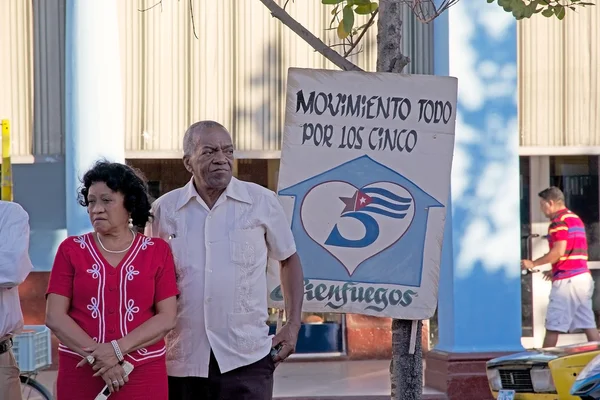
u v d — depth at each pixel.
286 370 12.01
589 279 11.51
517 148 10.54
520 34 11.45
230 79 10.97
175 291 5.07
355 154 5.67
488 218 10.48
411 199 5.69
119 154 10.54
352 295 5.68
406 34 11.05
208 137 5.25
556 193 11.55
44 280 11.70
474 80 10.50
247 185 5.44
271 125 11.01
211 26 10.94
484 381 10.32
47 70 10.99
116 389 4.83
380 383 11.03
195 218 5.34
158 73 10.87
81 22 10.41
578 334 12.77
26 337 7.95
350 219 5.67
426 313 5.69
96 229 4.96
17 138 10.98
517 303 10.50
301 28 6.22
